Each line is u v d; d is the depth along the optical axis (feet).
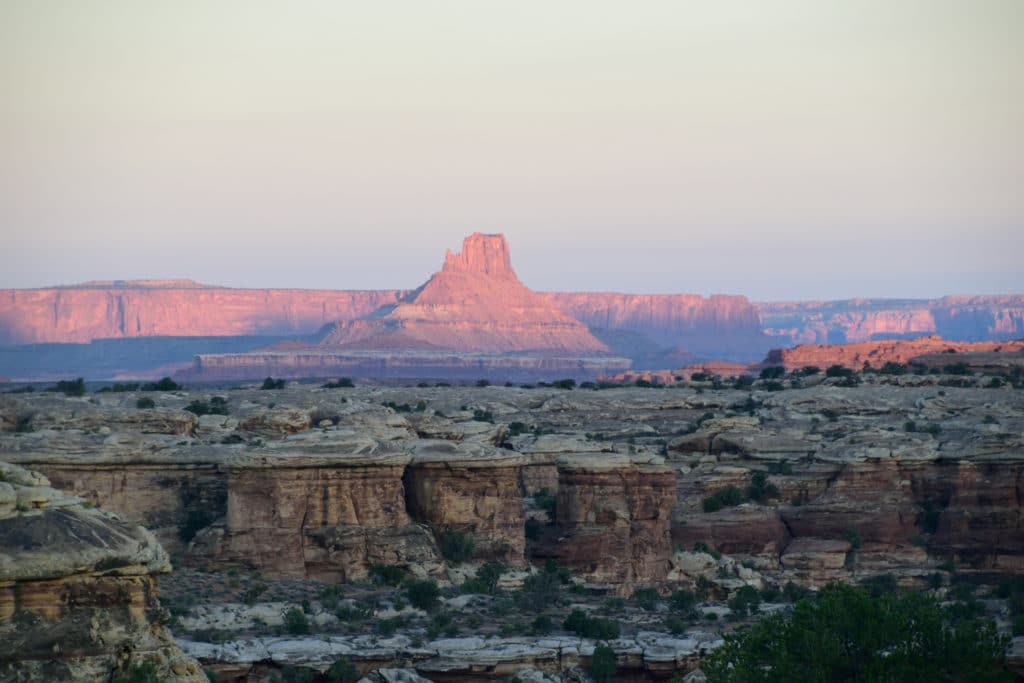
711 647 472.44
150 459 615.16
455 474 605.31
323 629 485.15
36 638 303.68
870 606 362.12
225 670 439.63
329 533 576.20
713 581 636.07
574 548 624.18
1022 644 440.45
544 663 462.19
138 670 309.22
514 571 592.19
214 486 615.57
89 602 309.83
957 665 354.13
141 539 320.09
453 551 596.29
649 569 637.30
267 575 563.48
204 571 558.97
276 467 577.43
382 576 567.59
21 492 314.14
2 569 302.04
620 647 472.44
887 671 346.54
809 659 356.38
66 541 309.01
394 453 595.06
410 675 441.68
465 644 467.52
